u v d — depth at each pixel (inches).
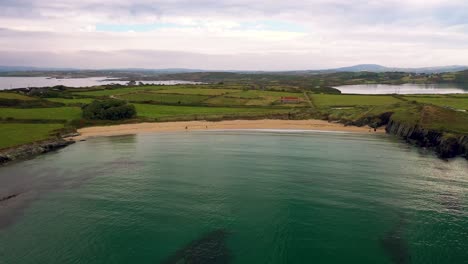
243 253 1235.2
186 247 1279.5
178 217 1502.2
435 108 3558.1
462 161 2352.4
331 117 4382.4
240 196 1723.7
